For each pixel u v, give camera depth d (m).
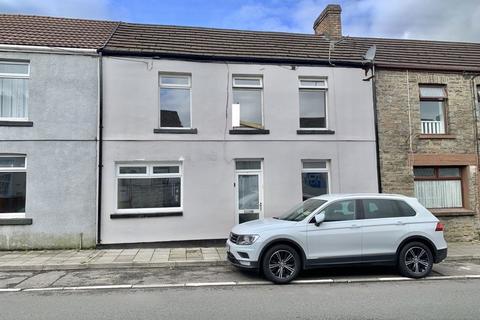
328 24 16.55
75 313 6.48
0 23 13.88
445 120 14.95
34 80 12.45
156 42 13.93
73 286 8.34
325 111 14.27
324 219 9.06
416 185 14.59
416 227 9.30
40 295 7.64
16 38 12.73
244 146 13.40
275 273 8.70
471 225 14.45
